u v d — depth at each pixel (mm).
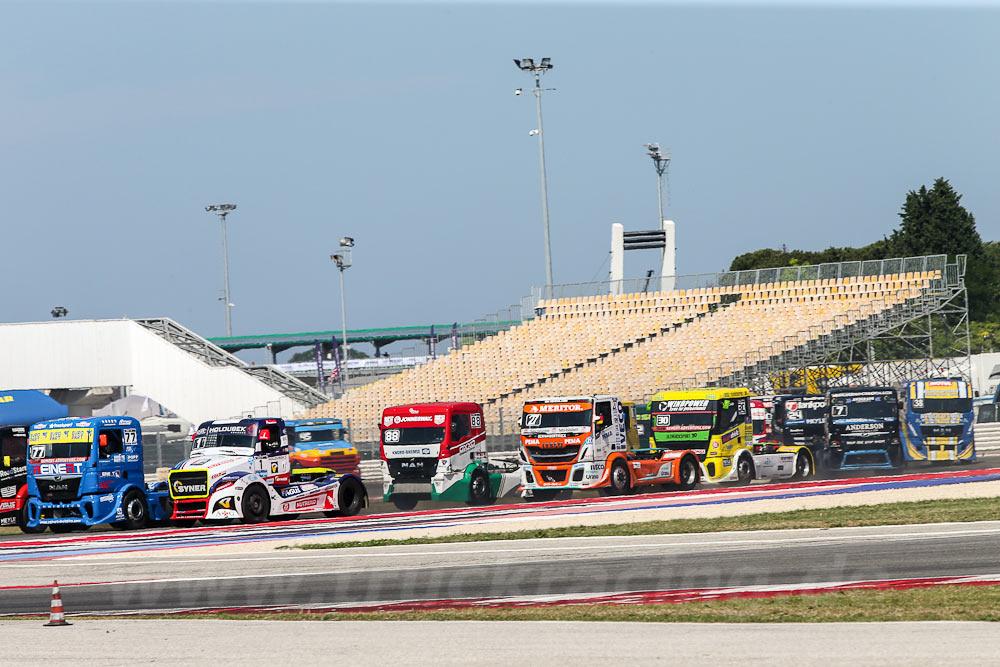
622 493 129250
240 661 44312
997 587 55531
